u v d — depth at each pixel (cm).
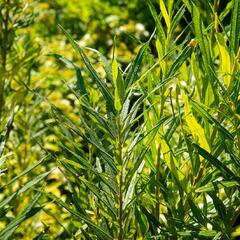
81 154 183
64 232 234
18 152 259
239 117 161
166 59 172
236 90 166
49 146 319
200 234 167
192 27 176
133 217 182
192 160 169
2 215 160
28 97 260
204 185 172
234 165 172
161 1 170
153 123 178
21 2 243
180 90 185
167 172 182
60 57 178
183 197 177
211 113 171
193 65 172
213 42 175
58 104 381
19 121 263
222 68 167
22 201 249
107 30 555
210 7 175
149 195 175
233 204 170
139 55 164
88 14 584
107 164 171
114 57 154
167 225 174
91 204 182
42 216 262
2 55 241
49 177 320
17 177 159
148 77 174
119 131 160
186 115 167
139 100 161
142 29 546
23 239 245
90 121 191
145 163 175
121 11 624
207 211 182
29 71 249
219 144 169
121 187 164
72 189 180
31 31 456
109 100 160
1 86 238
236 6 164
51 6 593
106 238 165
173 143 193
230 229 170
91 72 159
